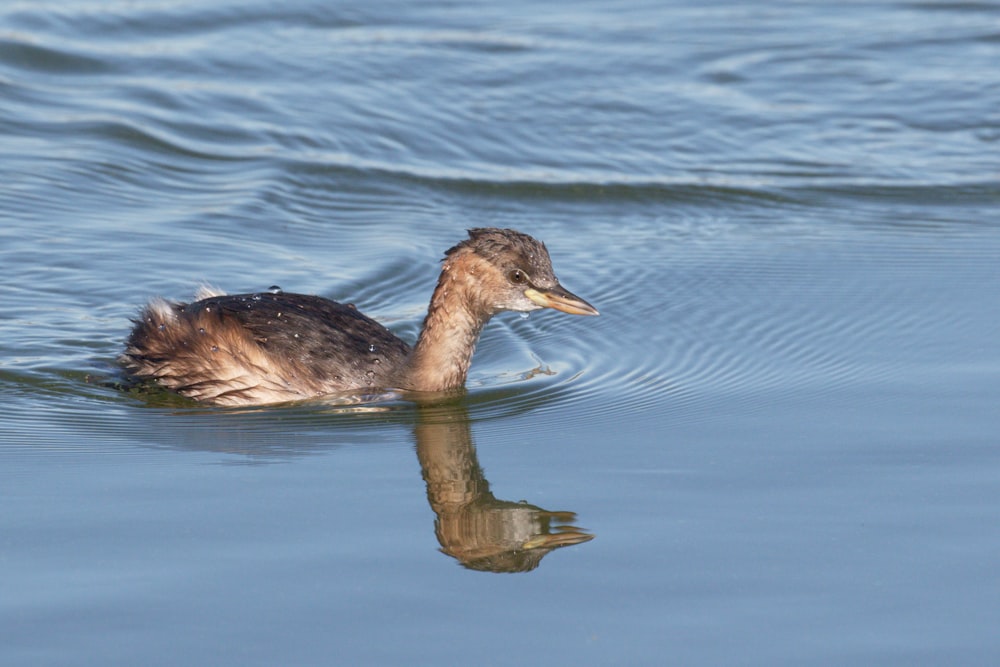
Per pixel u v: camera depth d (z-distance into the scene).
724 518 10.75
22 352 14.66
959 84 23.94
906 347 14.95
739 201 20.20
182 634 8.90
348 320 14.23
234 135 21.31
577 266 17.77
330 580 9.70
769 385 14.02
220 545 10.24
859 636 8.88
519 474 11.86
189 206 19.19
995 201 20.22
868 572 9.76
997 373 14.04
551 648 8.78
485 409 13.52
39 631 8.91
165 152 20.66
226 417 13.21
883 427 12.69
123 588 9.51
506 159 21.31
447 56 24.41
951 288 16.80
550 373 14.52
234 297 14.38
